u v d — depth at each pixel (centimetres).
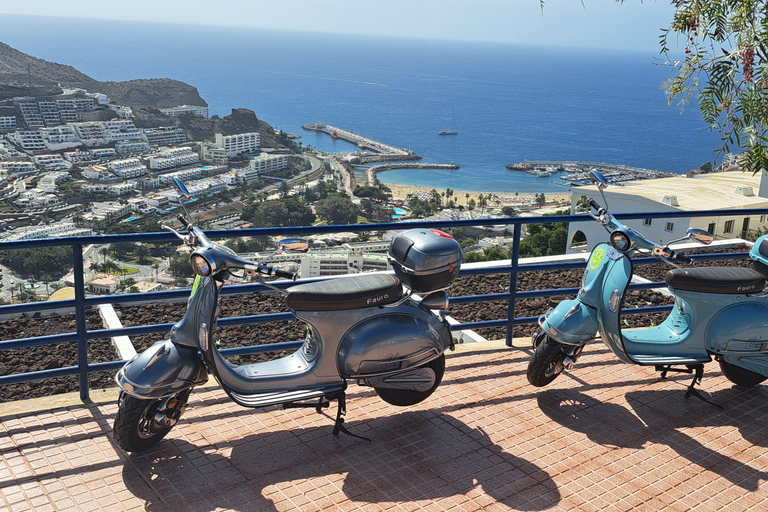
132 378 335
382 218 9831
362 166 17750
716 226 1822
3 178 12012
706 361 432
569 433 396
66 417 399
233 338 659
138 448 354
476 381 464
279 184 13462
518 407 427
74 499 320
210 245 344
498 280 888
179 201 363
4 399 539
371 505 321
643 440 390
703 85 534
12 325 704
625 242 404
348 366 368
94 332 409
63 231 8631
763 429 407
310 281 421
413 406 426
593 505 326
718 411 429
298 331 681
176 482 336
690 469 361
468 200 11938
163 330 423
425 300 392
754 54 505
